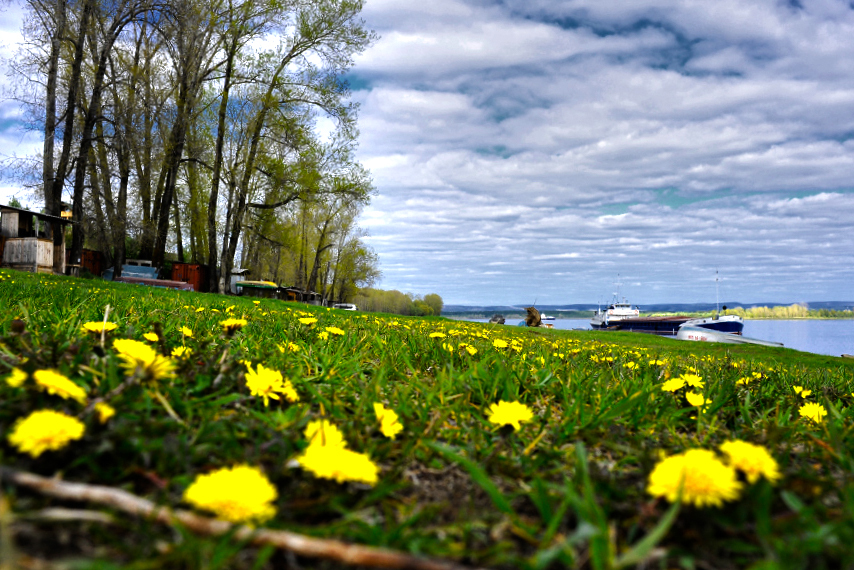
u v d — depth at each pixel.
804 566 0.69
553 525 0.74
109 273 25.64
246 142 28.47
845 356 17.02
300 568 0.70
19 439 0.73
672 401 2.12
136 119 23.38
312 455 0.82
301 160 27.69
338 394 1.85
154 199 28.94
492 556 0.74
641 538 0.83
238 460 1.01
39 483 0.67
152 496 0.84
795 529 0.80
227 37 26.27
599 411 1.80
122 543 0.67
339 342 3.07
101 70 21.69
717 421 1.97
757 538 0.79
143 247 28.47
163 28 23.12
